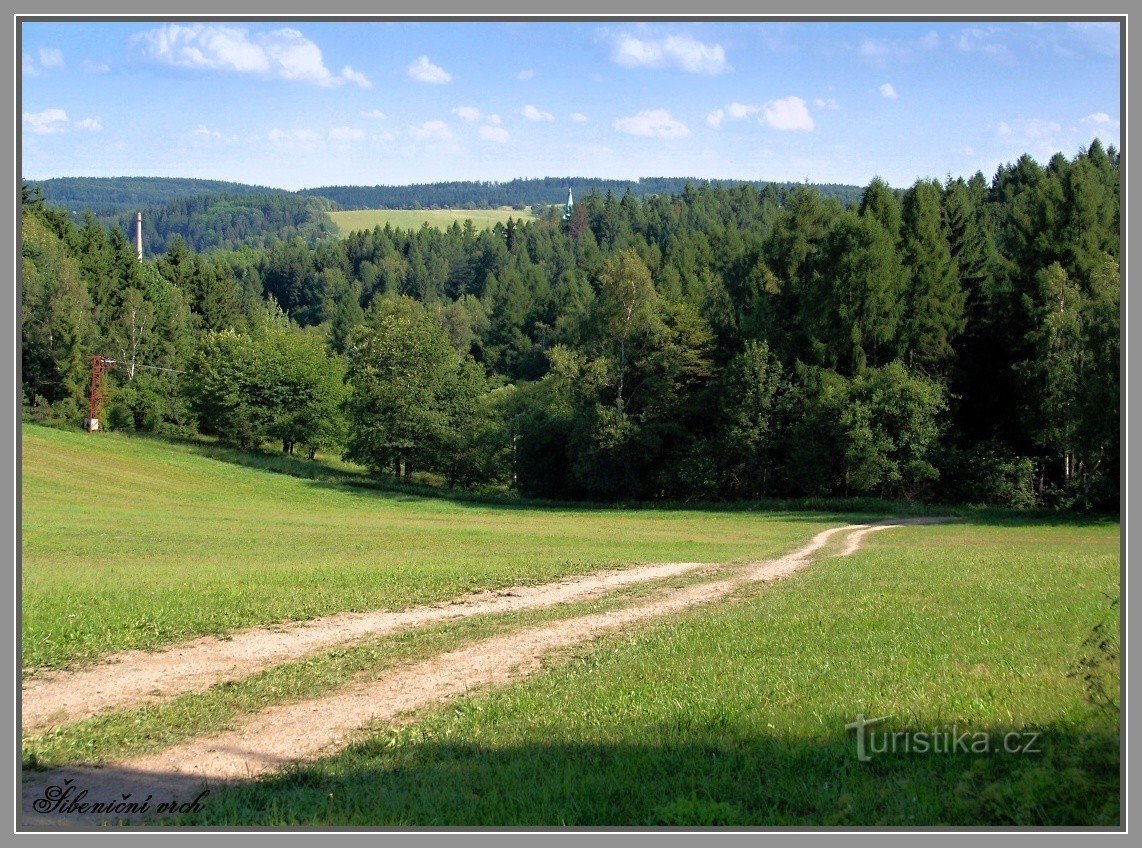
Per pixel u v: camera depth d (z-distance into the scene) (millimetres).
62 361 86625
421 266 185875
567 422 79312
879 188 81875
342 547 36219
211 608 19203
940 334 71875
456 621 19516
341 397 95938
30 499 54656
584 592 24344
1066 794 8094
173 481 71375
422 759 10195
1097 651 12047
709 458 74125
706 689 12234
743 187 193375
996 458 64938
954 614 16766
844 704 10938
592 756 9742
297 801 9055
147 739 11289
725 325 84375
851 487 67750
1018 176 107875
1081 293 63375
